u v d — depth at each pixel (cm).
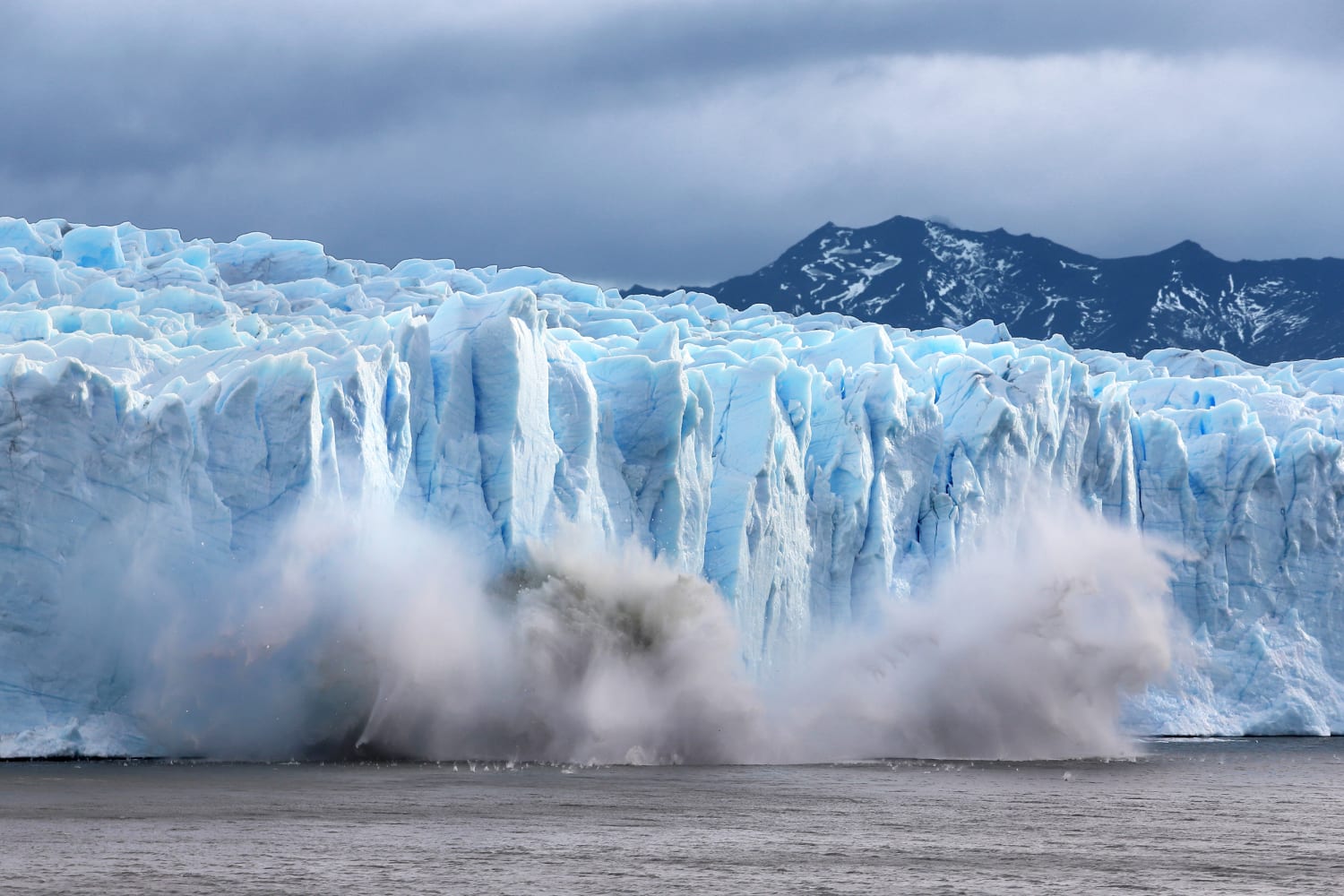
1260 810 4519
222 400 5372
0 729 4938
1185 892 3088
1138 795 4881
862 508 7281
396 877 3062
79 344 5966
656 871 3189
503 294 6531
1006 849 3597
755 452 6906
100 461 5109
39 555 5003
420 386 5959
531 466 6103
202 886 2942
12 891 2884
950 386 7994
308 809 3950
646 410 6694
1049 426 7994
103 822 3678
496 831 3653
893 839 3688
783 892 2997
